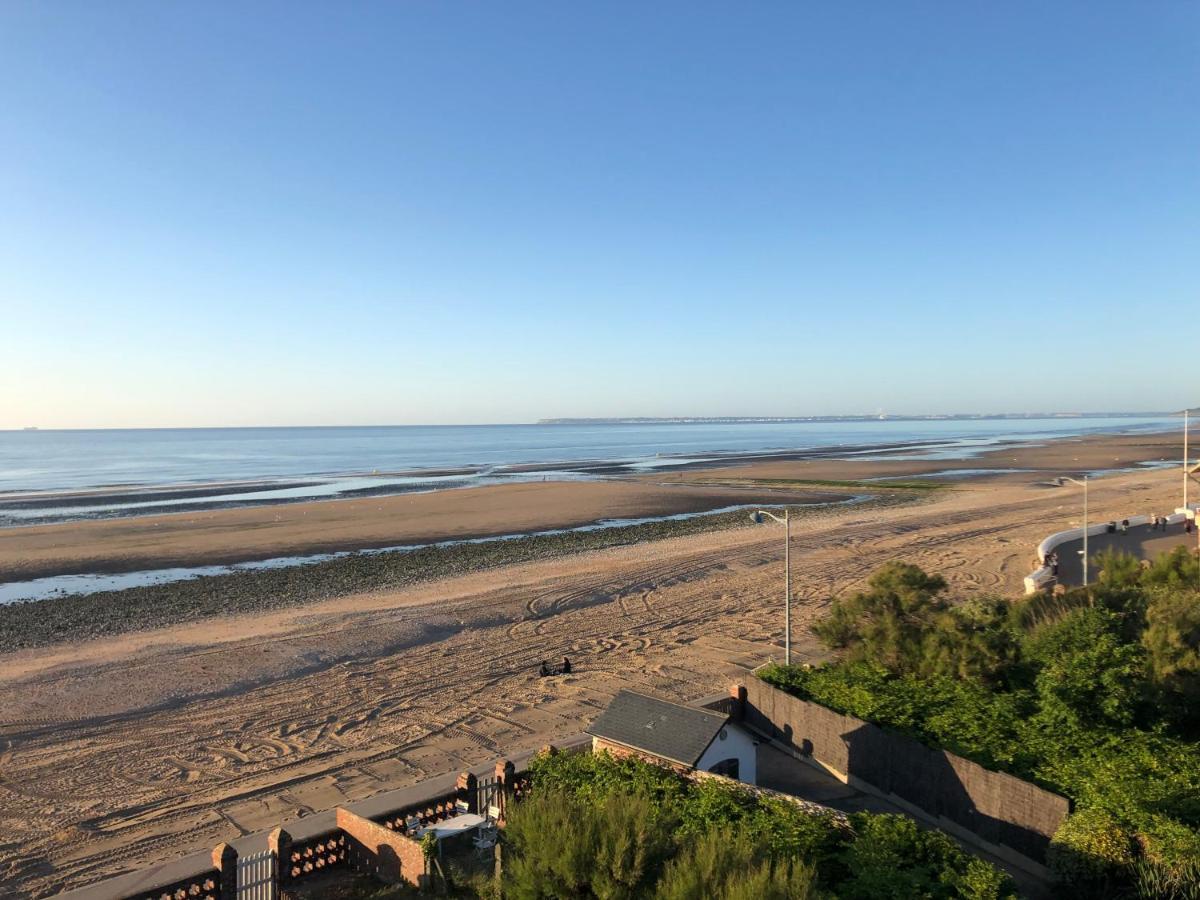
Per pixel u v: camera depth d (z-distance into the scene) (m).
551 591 41.53
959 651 21.03
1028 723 17.39
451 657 30.41
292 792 19.00
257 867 13.82
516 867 11.92
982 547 51.72
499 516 71.81
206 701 25.69
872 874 11.66
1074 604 25.84
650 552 52.97
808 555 50.47
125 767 20.59
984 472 112.94
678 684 26.88
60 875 15.32
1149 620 21.20
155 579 47.28
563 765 16.58
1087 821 12.97
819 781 18.30
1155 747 15.94
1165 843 12.16
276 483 110.88
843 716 18.52
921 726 17.73
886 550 51.59
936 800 16.05
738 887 9.50
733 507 76.88
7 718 24.14
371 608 38.41
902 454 160.12
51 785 19.55
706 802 14.02
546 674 28.16
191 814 17.88
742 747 17.17
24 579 47.34
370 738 22.45
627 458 165.50
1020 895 11.99
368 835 14.75
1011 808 14.56
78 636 34.38
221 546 57.38
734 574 45.28
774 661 29.28
